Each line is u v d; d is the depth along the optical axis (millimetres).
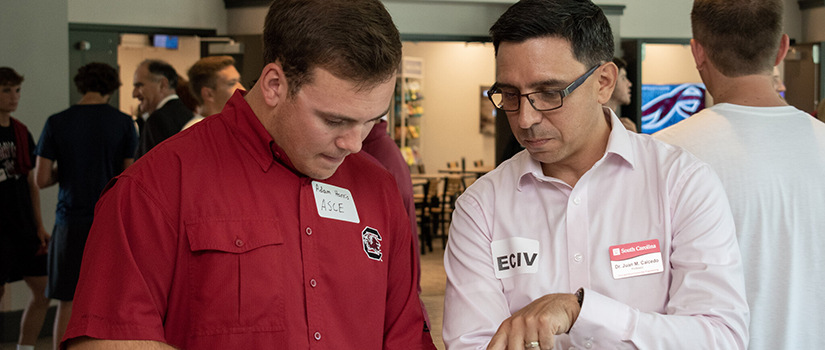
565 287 1700
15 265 5234
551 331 1438
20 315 6082
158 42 9305
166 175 1451
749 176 1989
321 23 1339
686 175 1675
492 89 1686
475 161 15023
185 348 1443
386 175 1723
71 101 8898
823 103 3803
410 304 1712
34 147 5367
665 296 1646
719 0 2068
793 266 1975
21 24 6184
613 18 10211
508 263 1747
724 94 2133
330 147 1422
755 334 1990
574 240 1703
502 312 1685
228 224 1459
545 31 1561
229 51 9500
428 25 9711
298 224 1520
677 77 14398
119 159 5184
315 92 1360
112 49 9148
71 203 5016
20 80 5191
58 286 5023
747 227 1988
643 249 1664
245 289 1444
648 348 1500
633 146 1756
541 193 1760
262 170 1510
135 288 1384
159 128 4566
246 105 1535
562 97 1582
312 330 1493
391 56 1366
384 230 1657
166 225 1433
